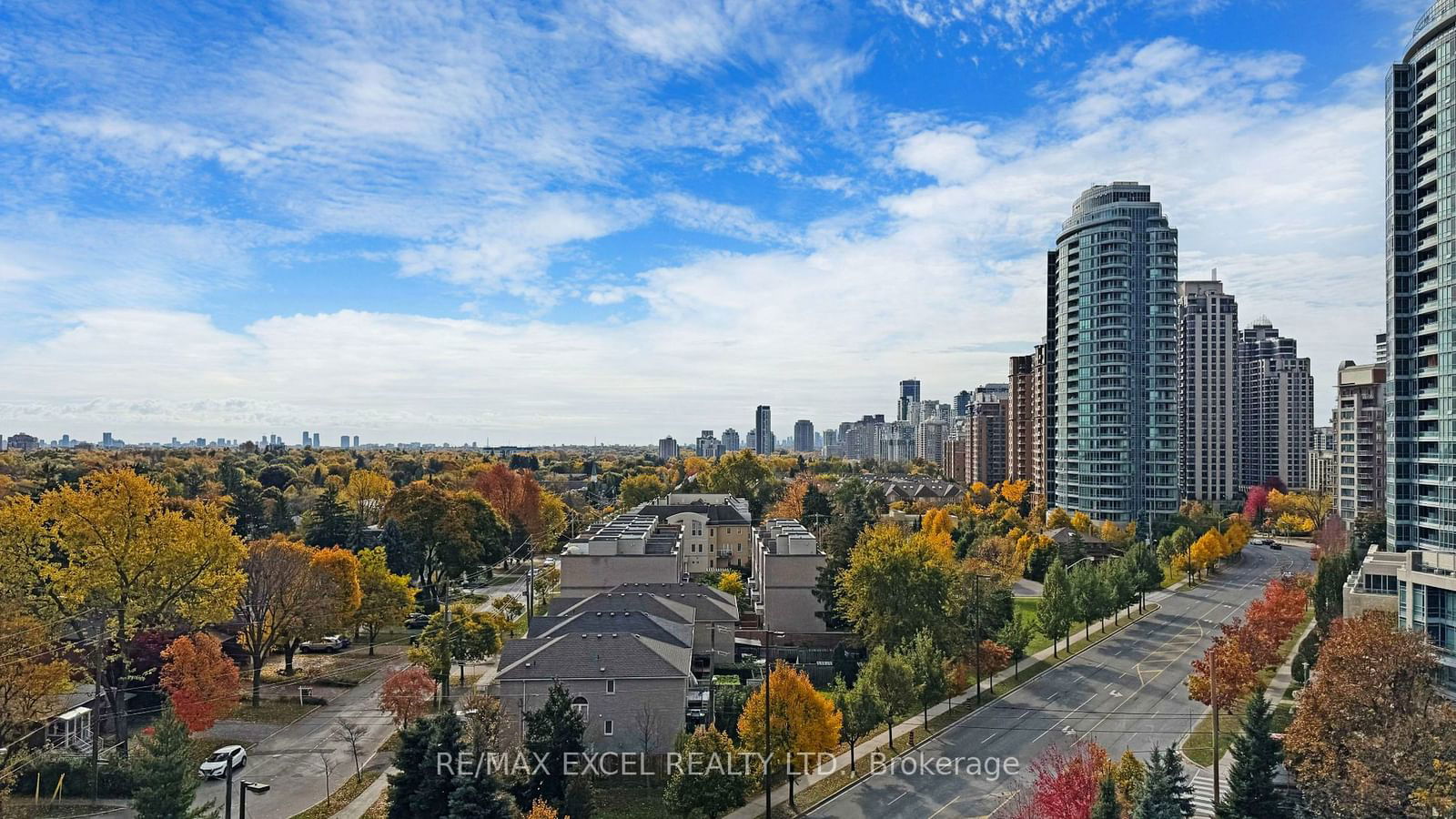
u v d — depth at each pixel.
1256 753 48.88
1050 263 188.88
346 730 66.75
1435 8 86.06
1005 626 89.94
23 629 56.78
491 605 116.25
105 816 50.00
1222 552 142.00
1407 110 91.44
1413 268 90.50
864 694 63.41
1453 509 81.38
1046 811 48.03
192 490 177.12
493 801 45.12
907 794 57.00
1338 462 162.12
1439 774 42.41
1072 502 171.88
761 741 55.91
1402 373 90.88
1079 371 170.25
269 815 51.66
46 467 155.00
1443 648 67.44
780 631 99.88
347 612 89.00
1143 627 105.69
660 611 80.62
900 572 85.25
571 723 52.25
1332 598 93.31
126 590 65.75
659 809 54.25
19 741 53.19
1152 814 43.31
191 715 61.00
